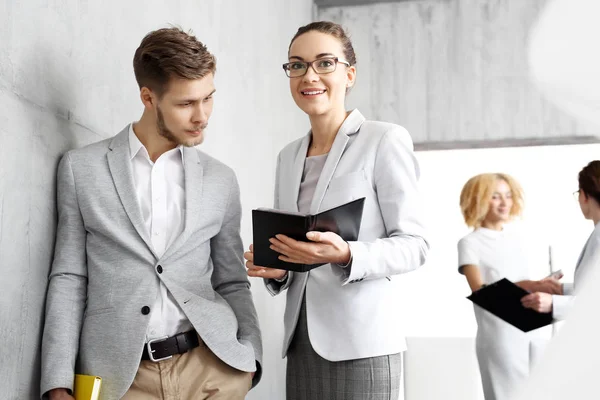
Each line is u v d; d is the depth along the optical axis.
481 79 6.12
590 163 2.70
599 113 0.32
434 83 6.19
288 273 1.98
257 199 4.24
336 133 1.99
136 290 1.70
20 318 1.65
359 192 1.88
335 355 1.82
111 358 1.66
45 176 1.79
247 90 4.07
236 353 1.84
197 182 1.90
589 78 0.31
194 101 1.80
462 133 6.11
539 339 3.80
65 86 1.94
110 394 1.65
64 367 1.62
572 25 0.31
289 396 1.97
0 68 1.60
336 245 1.67
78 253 1.77
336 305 1.85
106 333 1.68
